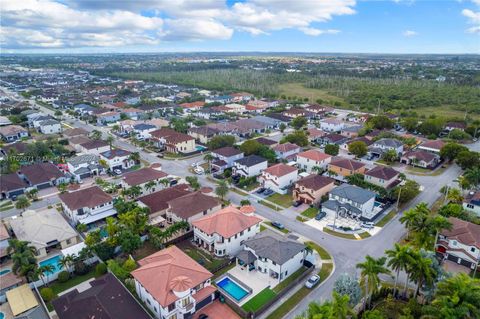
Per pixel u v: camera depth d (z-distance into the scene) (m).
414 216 63.34
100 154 123.81
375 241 73.81
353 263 66.31
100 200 84.69
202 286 56.19
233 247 70.19
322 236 75.88
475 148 139.88
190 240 75.31
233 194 98.25
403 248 52.09
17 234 72.56
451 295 44.00
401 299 57.00
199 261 67.25
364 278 54.34
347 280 52.47
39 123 163.88
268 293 58.62
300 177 107.25
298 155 117.81
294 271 64.88
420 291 57.44
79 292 56.97
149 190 97.25
